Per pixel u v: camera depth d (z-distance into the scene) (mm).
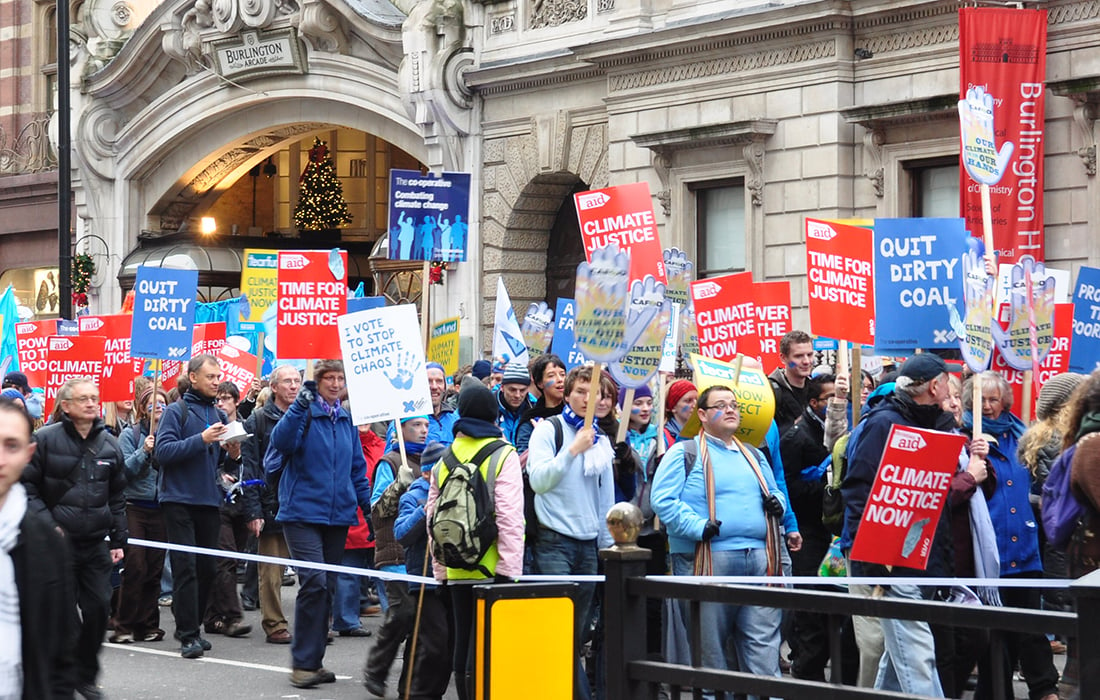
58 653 6051
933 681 8992
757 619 9453
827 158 23359
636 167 26188
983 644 9500
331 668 12523
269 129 34250
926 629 8984
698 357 10422
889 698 6480
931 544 8875
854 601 6660
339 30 31734
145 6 37125
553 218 29250
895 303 10734
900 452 8797
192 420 13133
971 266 9727
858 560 9023
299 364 20312
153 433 14945
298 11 32094
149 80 35844
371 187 37656
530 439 10109
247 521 13930
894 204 22672
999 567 9891
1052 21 20969
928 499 8812
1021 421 11219
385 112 31031
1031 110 20266
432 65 29109
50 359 16797
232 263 36062
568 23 27734
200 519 13148
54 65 39719
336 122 32562
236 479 14258
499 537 9406
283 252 14492
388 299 31500
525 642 8172
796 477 11320
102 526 10883
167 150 36031
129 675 12234
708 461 9695
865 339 11555
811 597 6820
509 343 17000
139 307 16375
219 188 36844
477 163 29375
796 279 23797
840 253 11625
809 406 11633
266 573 13906
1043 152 20750
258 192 38219
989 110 10672
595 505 10031
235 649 13539
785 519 10453
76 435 10938
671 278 12680
